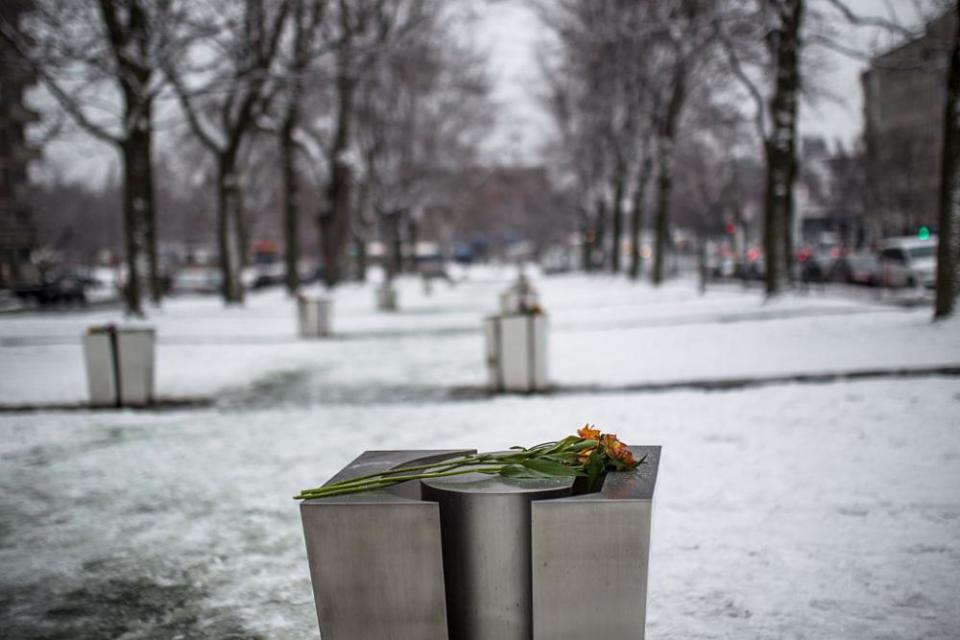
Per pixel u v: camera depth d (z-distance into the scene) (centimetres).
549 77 5750
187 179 6131
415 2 4050
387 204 5681
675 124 3734
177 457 973
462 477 402
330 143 4484
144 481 865
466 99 5784
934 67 1898
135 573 609
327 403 1343
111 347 1329
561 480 394
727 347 1680
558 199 7688
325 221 4528
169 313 3325
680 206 6162
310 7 3206
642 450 445
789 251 2384
